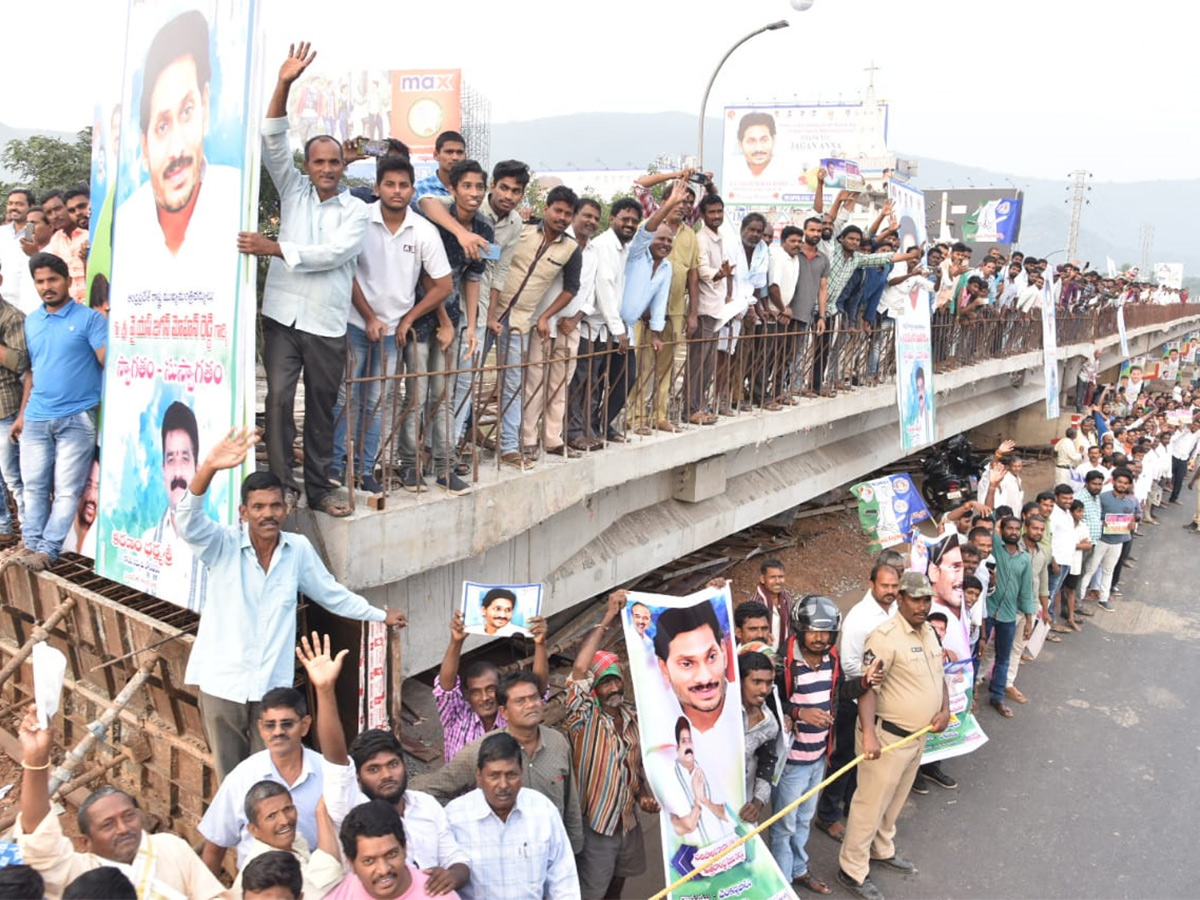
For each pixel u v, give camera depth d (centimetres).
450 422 550
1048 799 712
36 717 331
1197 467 2133
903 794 597
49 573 583
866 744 546
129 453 535
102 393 568
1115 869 620
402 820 371
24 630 629
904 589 557
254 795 354
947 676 674
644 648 477
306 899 355
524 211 681
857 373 1159
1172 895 592
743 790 487
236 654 431
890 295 1095
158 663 504
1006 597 841
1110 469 1407
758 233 874
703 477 924
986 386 1878
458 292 573
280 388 484
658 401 819
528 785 429
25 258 753
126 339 539
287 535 444
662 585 1020
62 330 567
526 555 711
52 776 457
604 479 703
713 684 482
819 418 1048
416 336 534
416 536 531
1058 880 604
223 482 468
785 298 954
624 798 457
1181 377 4506
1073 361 2312
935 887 591
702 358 848
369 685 484
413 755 619
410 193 505
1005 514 850
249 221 451
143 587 524
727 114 4050
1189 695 936
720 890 478
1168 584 1347
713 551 1145
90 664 579
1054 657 1028
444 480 582
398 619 483
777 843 550
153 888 345
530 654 795
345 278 482
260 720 387
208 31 480
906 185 2669
